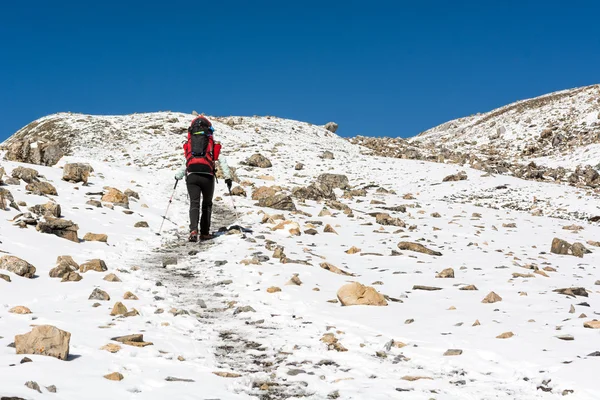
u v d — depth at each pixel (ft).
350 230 52.80
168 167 109.50
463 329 21.53
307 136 179.32
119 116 188.14
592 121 213.05
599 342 19.11
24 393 12.44
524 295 28.43
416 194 94.27
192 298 26.35
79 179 59.72
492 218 70.28
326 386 15.79
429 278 33.04
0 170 48.75
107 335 18.84
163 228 47.42
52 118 178.81
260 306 24.88
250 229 47.70
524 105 278.67
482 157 188.24
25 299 22.98
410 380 16.44
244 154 126.52
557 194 95.04
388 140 196.54
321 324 22.29
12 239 32.65
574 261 44.91
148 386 14.52
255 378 16.29
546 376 16.14
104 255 34.35
